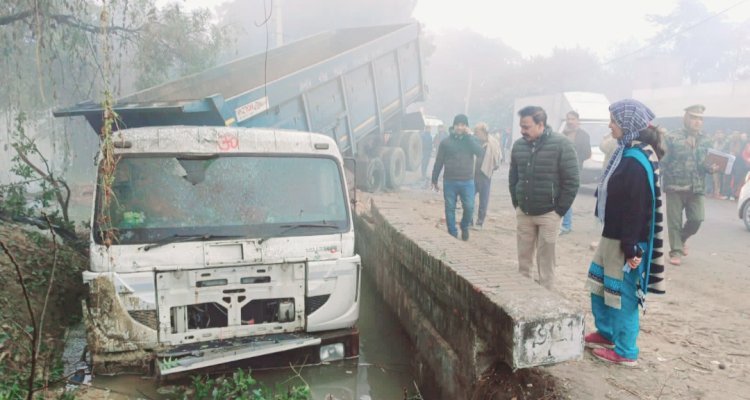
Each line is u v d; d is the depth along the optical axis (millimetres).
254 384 4391
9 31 9594
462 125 8188
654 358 4211
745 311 5508
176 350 4176
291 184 4719
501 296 3502
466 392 3727
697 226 7590
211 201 4496
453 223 8469
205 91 10312
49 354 4539
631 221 3713
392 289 6266
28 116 10719
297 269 4457
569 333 3223
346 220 4742
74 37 9375
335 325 4590
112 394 4051
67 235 7434
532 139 5309
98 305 4078
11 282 5207
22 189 7953
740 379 3859
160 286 4180
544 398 3443
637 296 3871
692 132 7426
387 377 4816
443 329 4395
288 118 9773
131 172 4418
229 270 4324
